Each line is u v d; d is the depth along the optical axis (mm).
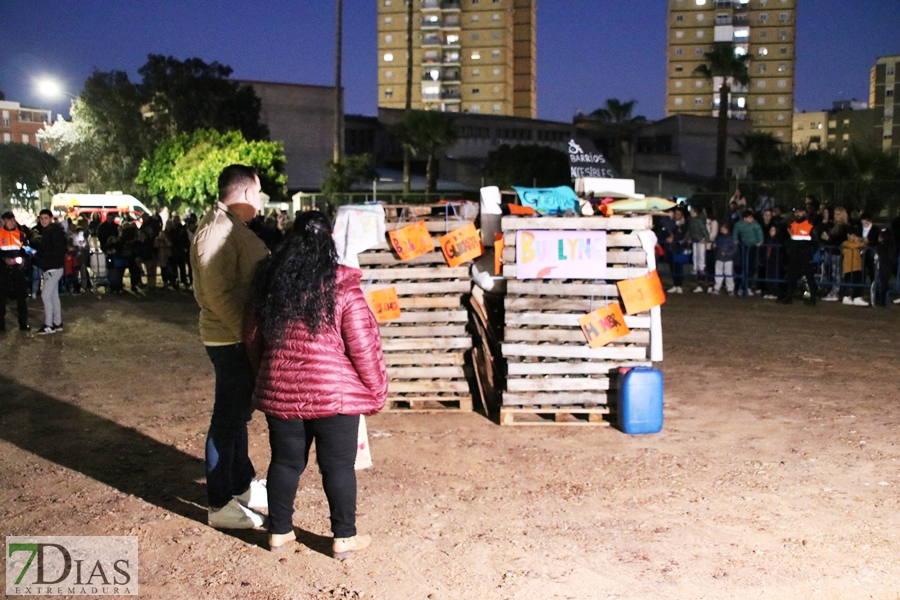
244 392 4461
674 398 7457
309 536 4477
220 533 4543
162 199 39000
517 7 109562
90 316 13664
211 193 33688
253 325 4059
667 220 16969
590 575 3990
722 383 8031
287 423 4043
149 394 7867
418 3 105625
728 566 4070
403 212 6875
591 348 6457
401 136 41312
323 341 3914
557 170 44750
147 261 18484
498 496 5047
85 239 17922
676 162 62250
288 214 29922
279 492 4195
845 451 5852
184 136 35344
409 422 6688
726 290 16203
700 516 4703
